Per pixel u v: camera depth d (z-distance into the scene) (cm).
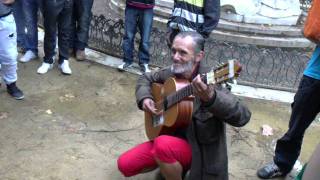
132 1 531
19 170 367
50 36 516
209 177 315
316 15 303
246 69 595
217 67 257
